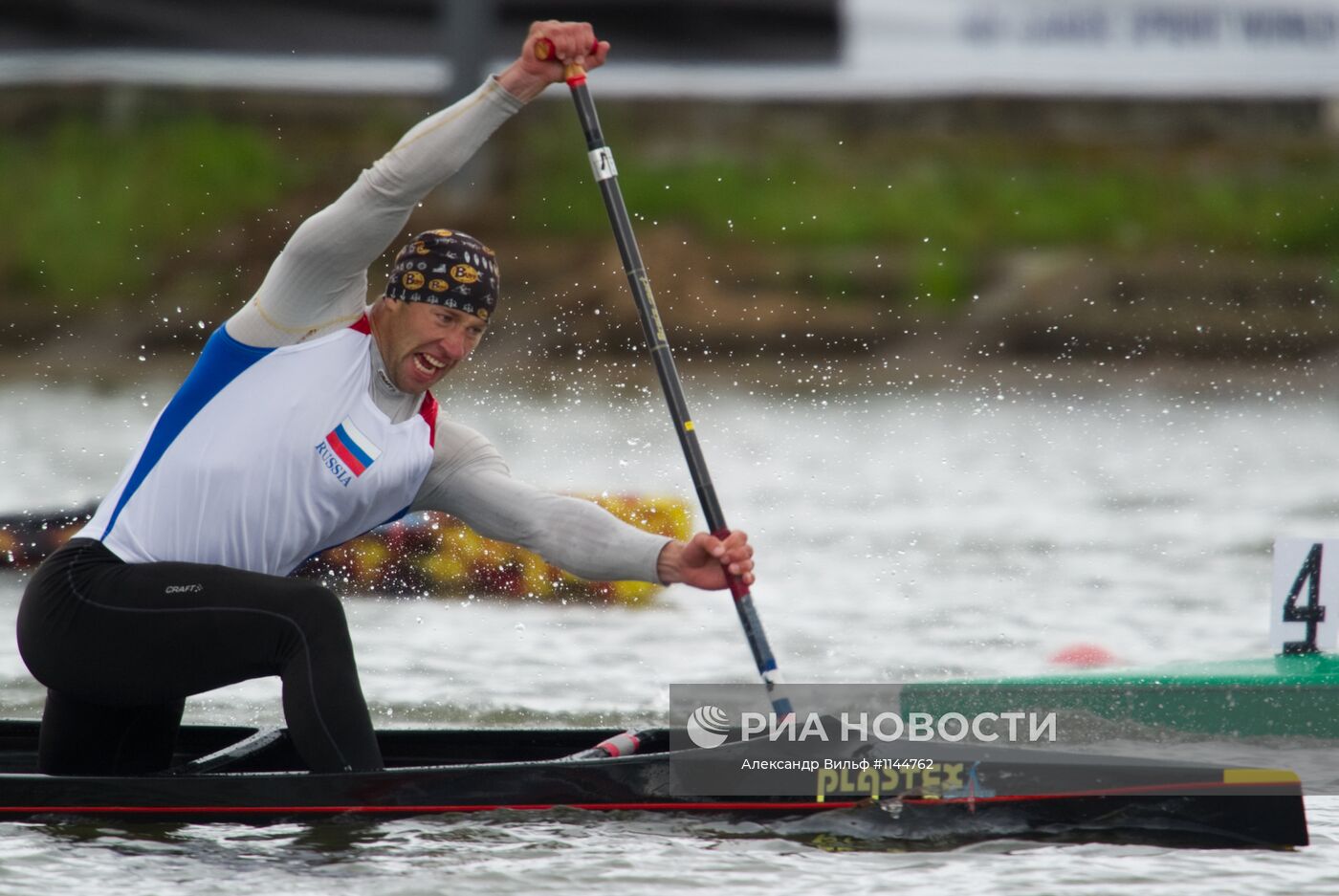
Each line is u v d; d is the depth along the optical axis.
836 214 66.06
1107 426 47.03
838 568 25.94
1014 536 29.09
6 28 61.06
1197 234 65.31
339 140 70.62
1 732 13.97
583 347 59.09
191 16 60.75
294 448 11.83
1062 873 11.28
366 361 12.02
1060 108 71.38
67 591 11.79
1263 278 61.69
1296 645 17.19
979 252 64.44
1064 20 60.94
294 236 11.59
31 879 10.95
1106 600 23.45
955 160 69.56
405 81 60.69
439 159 11.48
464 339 11.97
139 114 70.38
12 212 66.00
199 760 12.84
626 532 12.62
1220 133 71.19
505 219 65.06
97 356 60.22
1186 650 20.00
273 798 11.97
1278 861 11.63
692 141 70.62
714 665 19.39
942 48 61.31
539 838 11.87
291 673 11.68
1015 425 47.16
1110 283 61.72
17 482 33.53
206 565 11.78
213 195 66.94
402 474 12.26
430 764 13.86
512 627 21.61
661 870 11.23
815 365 58.94
